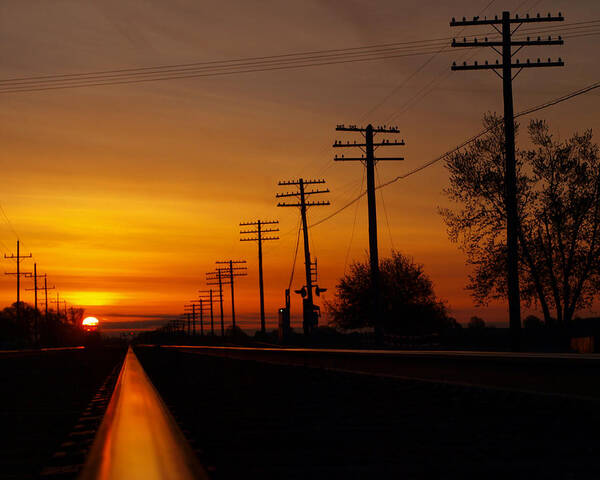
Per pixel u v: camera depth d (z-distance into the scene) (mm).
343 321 71750
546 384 13172
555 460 7320
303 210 65688
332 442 8734
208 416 11781
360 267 71688
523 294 40469
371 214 46062
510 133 33781
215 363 38812
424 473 6641
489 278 40344
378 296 45281
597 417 10602
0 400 16906
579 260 39812
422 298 69875
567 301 40125
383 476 6520
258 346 82312
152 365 38906
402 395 15328
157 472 2934
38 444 9352
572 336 40250
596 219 39625
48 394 18812
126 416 5000
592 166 40094
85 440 8609
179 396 16328
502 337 53500
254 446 8500
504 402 13023
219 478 6441
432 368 18000
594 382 11633
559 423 10133
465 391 15273
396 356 20109
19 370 35750
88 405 14938
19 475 7078
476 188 40250
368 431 9703
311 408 12953
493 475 6547
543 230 40344
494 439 8750
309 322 64312
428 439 8867
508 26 34125
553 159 40406
